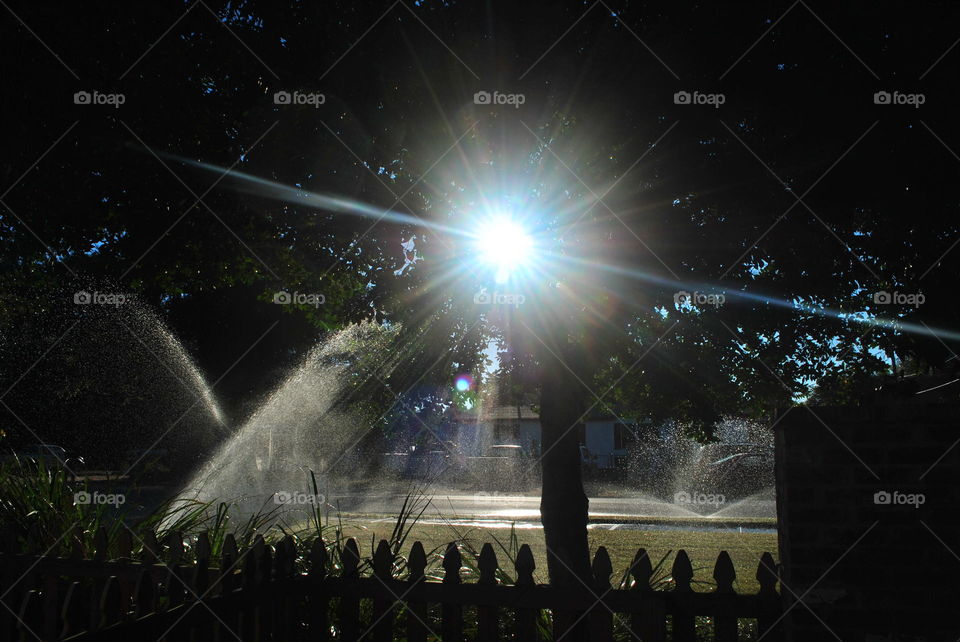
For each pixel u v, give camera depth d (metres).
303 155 5.12
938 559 3.35
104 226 6.03
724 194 4.99
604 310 5.41
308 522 6.45
